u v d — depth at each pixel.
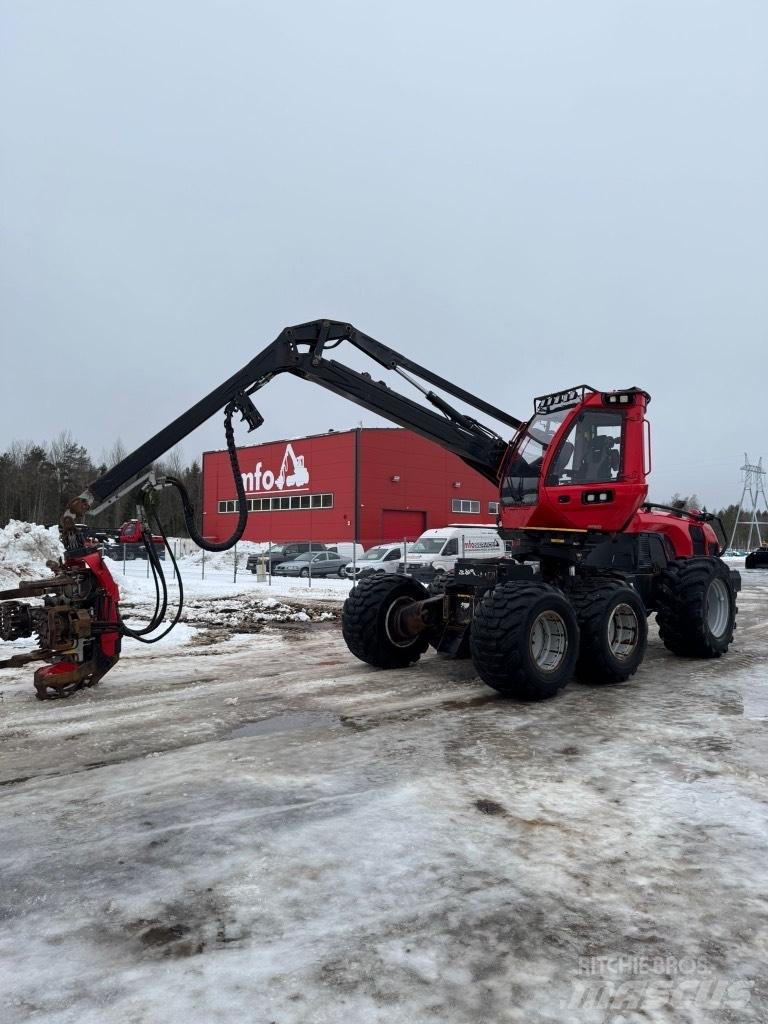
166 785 3.81
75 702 5.82
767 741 4.60
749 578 24.70
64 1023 1.96
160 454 6.34
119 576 18.42
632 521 7.61
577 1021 1.96
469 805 3.49
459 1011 2.00
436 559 17.89
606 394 6.79
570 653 5.88
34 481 67.50
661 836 3.14
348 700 5.80
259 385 6.53
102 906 2.58
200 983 2.13
